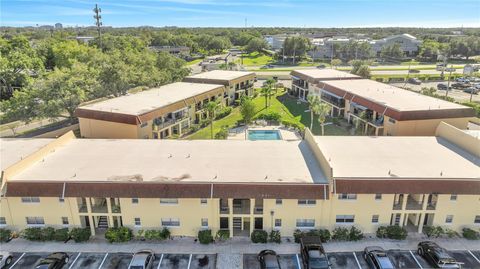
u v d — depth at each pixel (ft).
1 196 98.63
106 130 169.99
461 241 103.40
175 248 100.78
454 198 103.40
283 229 105.60
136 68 257.96
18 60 295.07
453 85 340.80
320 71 309.01
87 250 99.66
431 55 560.20
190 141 136.56
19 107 186.50
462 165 112.57
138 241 103.81
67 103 201.57
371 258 92.38
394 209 104.27
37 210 103.91
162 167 111.55
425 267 92.22
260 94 314.14
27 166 110.52
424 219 107.04
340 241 103.35
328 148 128.36
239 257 97.14
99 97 231.71
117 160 117.29
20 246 101.24
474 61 542.16
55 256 92.48
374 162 114.83
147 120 167.12
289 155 122.01
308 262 89.81
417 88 335.88
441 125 143.13
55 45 397.39
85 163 114.52
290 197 98.99
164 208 103.04
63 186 99.50
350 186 99.40
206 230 103.96
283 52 577.84
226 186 99.66
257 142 135.54
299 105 273.95
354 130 203.82
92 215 104.27
